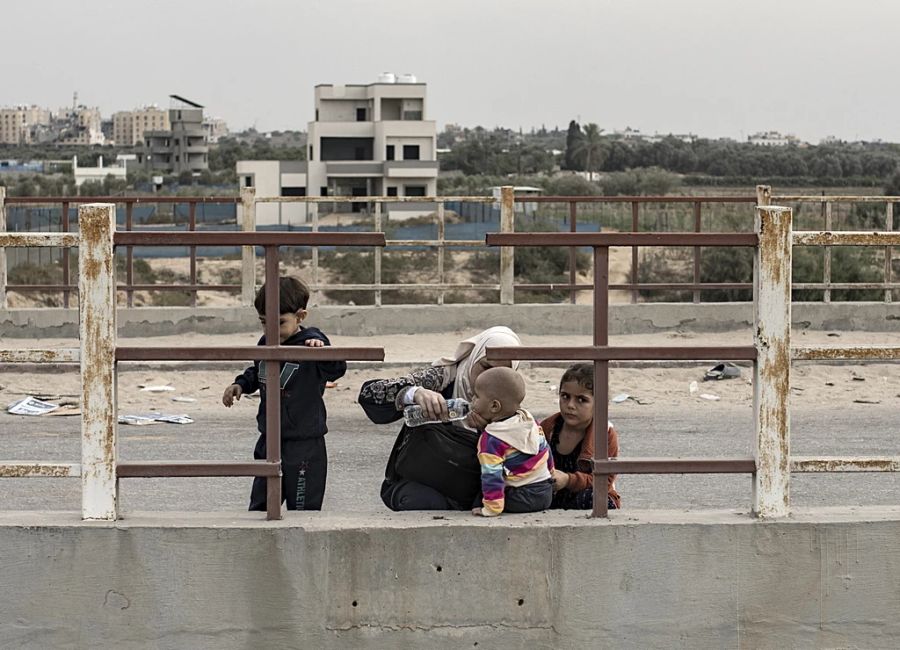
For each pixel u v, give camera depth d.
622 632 4.62
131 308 13.84
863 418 10.43
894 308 14.60
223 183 113.12
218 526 4.53
